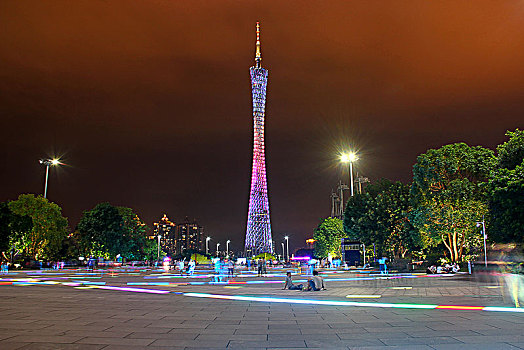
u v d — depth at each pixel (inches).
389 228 2866.6
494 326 486.6
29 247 3250.5
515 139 1696.6
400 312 623.5
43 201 3287.4
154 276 1980.8
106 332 447.5
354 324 512.1
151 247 5644.7
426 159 2134.6
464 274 1828.2
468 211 2014.0
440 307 676.1
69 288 1149.1
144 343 390.3
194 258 2202.3
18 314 589.3
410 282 1348.4
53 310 639.1
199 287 1232.2
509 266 1524.4
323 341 404.8
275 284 1409.9
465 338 414.6
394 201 2869.1
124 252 4247.0
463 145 2154.3
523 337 418.9
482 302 745.0
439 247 2603.3
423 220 2135.8
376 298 842.8
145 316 583.2
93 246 3983.8
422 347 373.4
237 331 463.5
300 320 550.9
